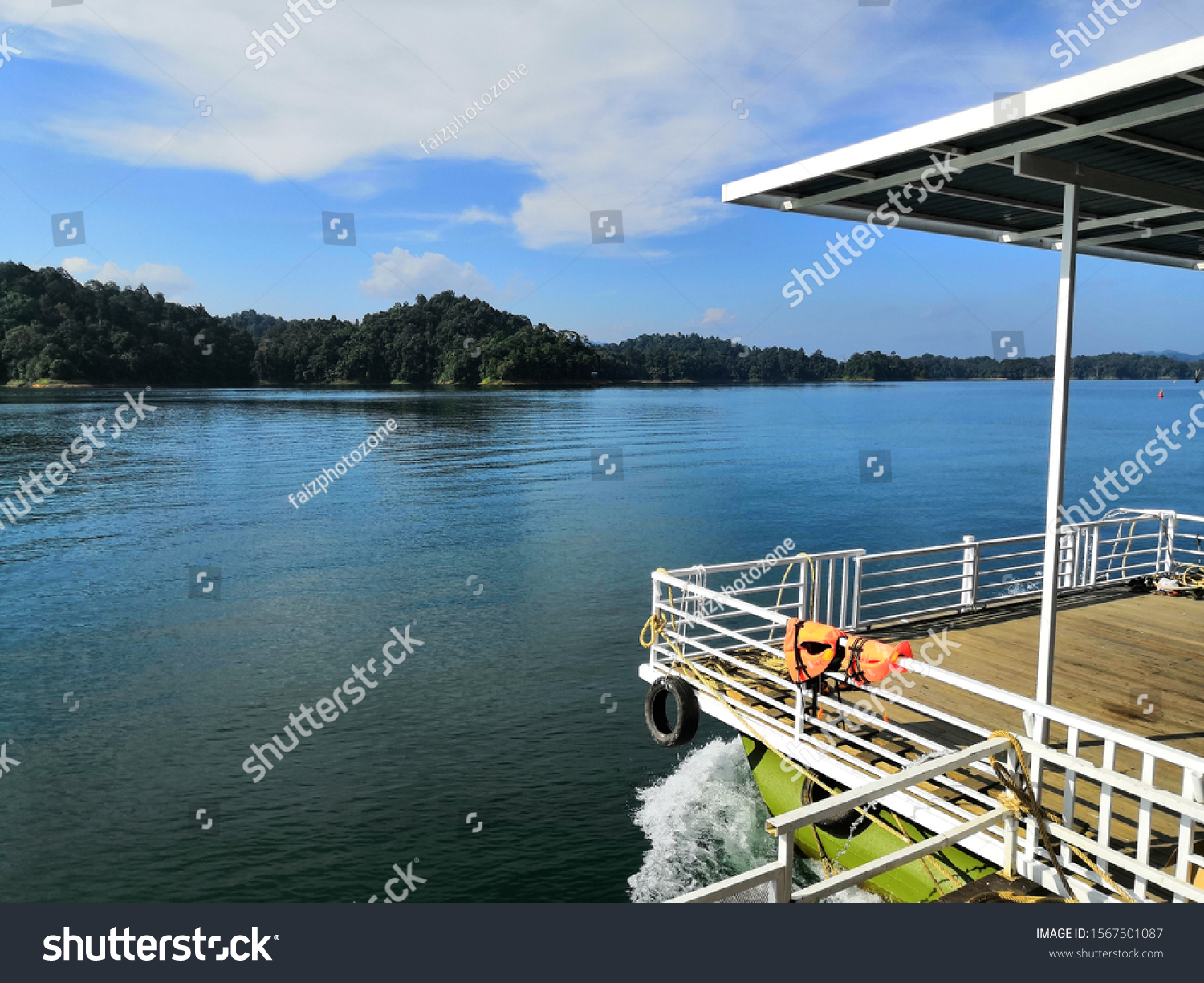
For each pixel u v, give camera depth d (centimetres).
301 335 15175
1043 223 805
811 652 589
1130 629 919
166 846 1058
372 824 1094
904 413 13025
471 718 1454
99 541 3472
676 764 1241
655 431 9300
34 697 1645
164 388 13225
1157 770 566
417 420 10250
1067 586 1103
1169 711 680
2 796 1208
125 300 11294
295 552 3150
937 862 531
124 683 1731
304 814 1128
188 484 5250
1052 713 394
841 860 622
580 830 1048
